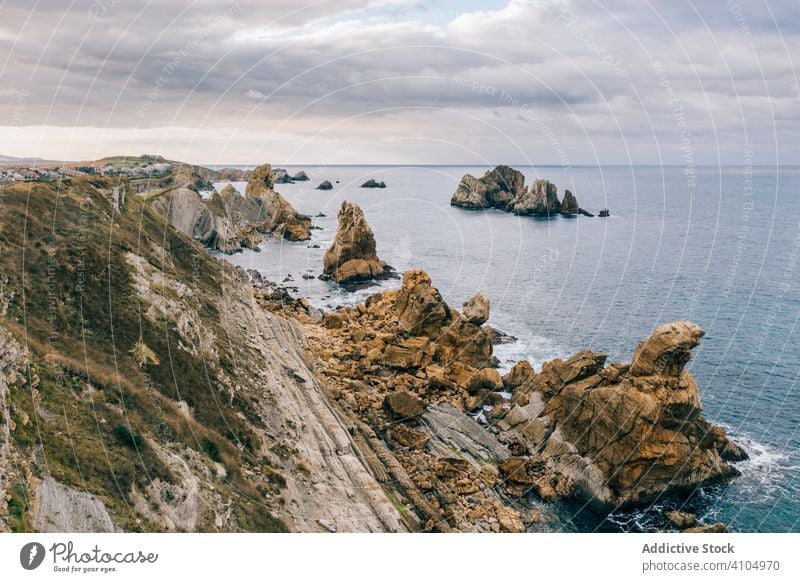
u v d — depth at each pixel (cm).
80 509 2377
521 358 5794
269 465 3278
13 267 3334
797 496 3991
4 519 2186
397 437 4200
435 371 5131
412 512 3506
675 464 3922
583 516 3803
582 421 4194
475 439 4369
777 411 5059
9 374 2667
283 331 5288
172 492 2667
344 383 4747
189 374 3434
